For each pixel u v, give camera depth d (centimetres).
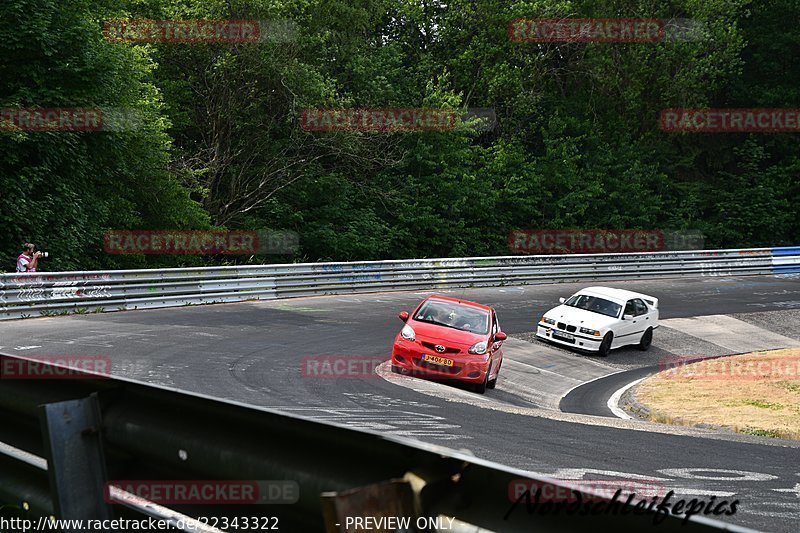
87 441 350
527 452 970
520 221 5391
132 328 1980
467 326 1775
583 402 1816
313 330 2231
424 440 978
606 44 5669
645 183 5869
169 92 4131
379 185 4712
